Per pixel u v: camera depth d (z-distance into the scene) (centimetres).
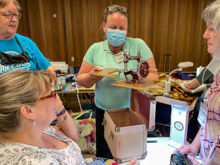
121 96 136
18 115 61
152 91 200
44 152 65
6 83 60
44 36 473
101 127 151
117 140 100
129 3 472
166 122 196
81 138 222
